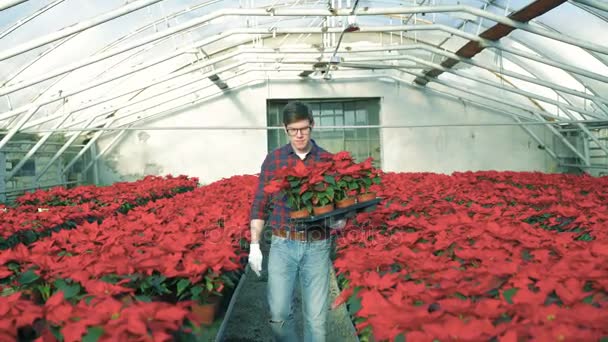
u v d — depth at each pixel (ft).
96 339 6.82
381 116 59.82
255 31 36.91
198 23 30.45
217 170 58.70
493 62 53.88
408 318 6.40
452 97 59.77
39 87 40.04
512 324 6.25
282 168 10.76
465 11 29.89
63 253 13.23
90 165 56.29
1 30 30.66
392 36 57.57
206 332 11.48
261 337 15.24
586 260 9.17
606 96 43.37
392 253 10.49
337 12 29.84
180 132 58.39
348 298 10.09
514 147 59.77
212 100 58.59
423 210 18.40
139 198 33.24
